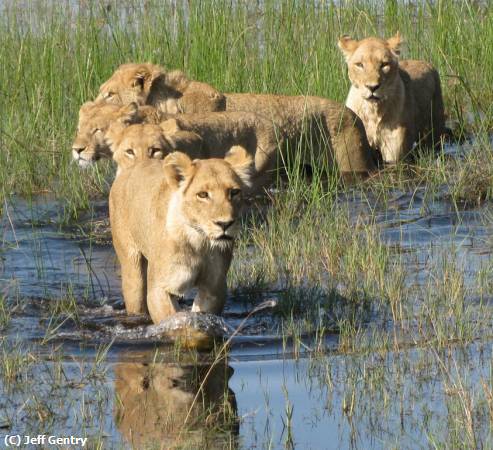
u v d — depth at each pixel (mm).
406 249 13242
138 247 11164
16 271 13008
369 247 12711
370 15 23359
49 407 9000
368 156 17797
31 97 19797
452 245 12922
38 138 18156
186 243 10219
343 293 11781
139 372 9875
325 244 13148
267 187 16625
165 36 21734
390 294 11445
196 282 10602
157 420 8750
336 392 9266
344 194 16172
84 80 20078
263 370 9859
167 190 10398
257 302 11781
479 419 8547
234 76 20469
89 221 15141
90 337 10844
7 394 9344
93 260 13508
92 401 9172
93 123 15328
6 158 17312
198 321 10578
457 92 21094
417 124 18766
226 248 10531
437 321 10789
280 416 8805
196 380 9656
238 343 10578
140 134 13570
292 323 10789
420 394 9125
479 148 16938
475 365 9695
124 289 11445
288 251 13031
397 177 16922
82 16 23172
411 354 10055
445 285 11586
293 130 17172
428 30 22875
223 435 8453
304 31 21781
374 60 17938
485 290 11656
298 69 20359
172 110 16938
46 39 21312
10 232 14555
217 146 16047
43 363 10125
